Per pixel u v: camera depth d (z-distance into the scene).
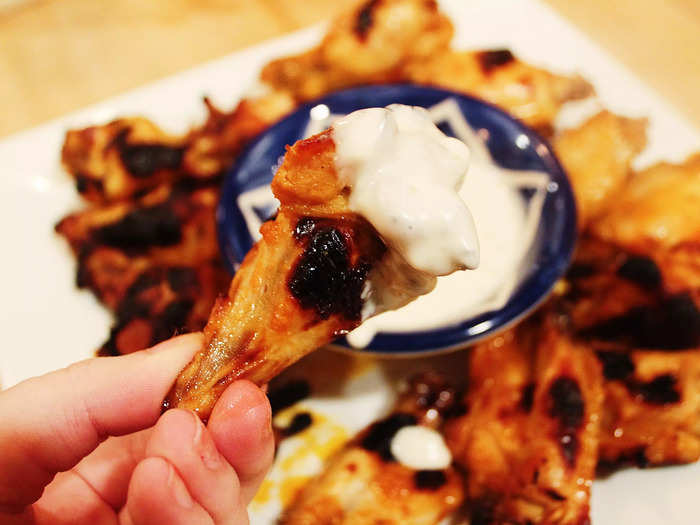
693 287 0.29
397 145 0.17
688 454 0.27
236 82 0.40
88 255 0.33
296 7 0.48
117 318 0.31
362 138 0.16
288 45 0.41
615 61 0.40
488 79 0.36
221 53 0.46
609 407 0.28
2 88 0.44
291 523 0.27
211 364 0.17
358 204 0.17
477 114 0.33
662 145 0.37
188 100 0.39
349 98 0.34
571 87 0.36
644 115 0.38
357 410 0.31
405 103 0.34
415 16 0.35
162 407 0.18
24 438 0.21
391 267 0.17
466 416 0.28
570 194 0.30
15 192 0.36
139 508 0.17
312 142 0.17
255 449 0.18
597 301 0.31
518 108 0.35
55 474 0.23
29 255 0.34
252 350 0.17
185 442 0.17
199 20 0.47
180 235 0.32
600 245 0.31
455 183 0.18
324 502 0.26
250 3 0.48
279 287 0.17
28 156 0.36
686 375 0.27
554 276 0.28
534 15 0.43
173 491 0.17
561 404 0.26
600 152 0.33
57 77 0.45
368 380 0.32
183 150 0.34
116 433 0.22
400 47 0.35
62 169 0.36
